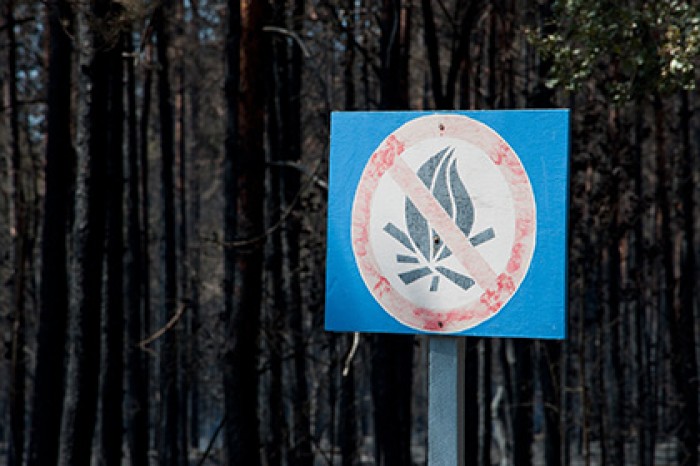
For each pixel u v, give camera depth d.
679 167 31.77
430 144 4.83
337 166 4.92
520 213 4.72
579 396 42.78
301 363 25.45
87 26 15.44
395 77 21.66
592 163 24.80
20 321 23.97
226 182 19.62
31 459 18.98
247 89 14.45
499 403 35.78
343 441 25.98
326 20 22.28
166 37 28.14
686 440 32.19
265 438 24.19
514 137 4.73
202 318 37.12
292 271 23.45
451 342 4.80
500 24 26.55
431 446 4.79
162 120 29.03
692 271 32.22
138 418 26.72
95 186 15.67
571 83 14.35
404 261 4.84
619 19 13.68
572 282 28.41
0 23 26.31
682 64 13.06
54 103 18.67
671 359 32.34
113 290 19.08
